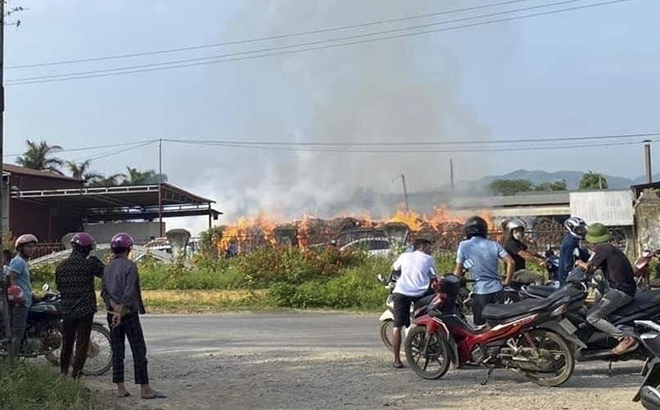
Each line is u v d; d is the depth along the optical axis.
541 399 8.00
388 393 8.53
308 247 25.02
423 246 10.16
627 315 8.59
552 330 8.62
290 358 11.20
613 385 8.74
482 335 8.93
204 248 26.64
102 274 9.12
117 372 8.66
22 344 9.79
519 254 11.67
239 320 17.67
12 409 6.96
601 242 8.81
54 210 53.41
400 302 10.00
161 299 21.80
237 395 8.65
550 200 59.38
